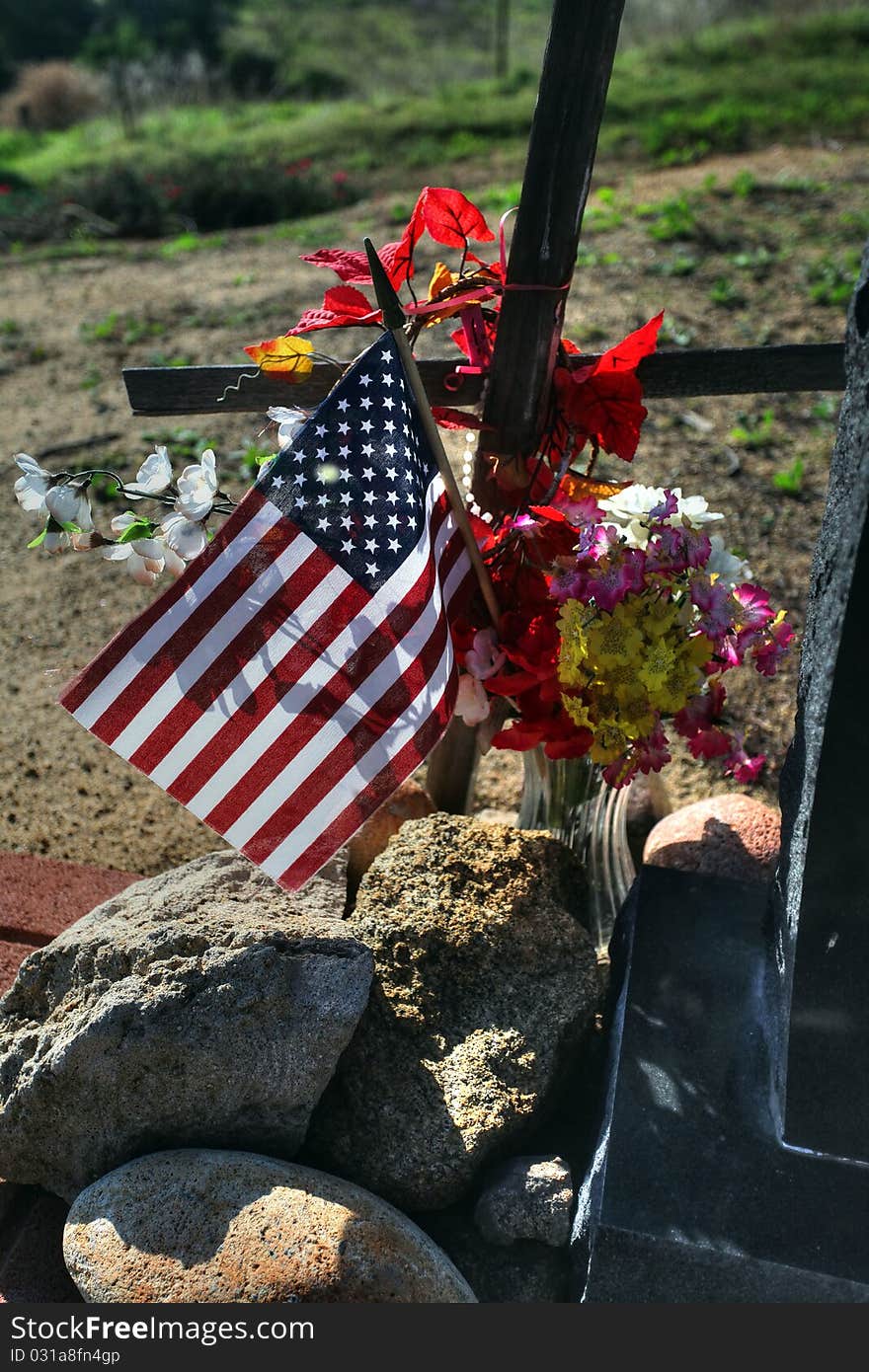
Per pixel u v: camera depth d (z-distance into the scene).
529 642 1.12
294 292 3.67
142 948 1.02
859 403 0.87
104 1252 0.90
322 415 1.00
